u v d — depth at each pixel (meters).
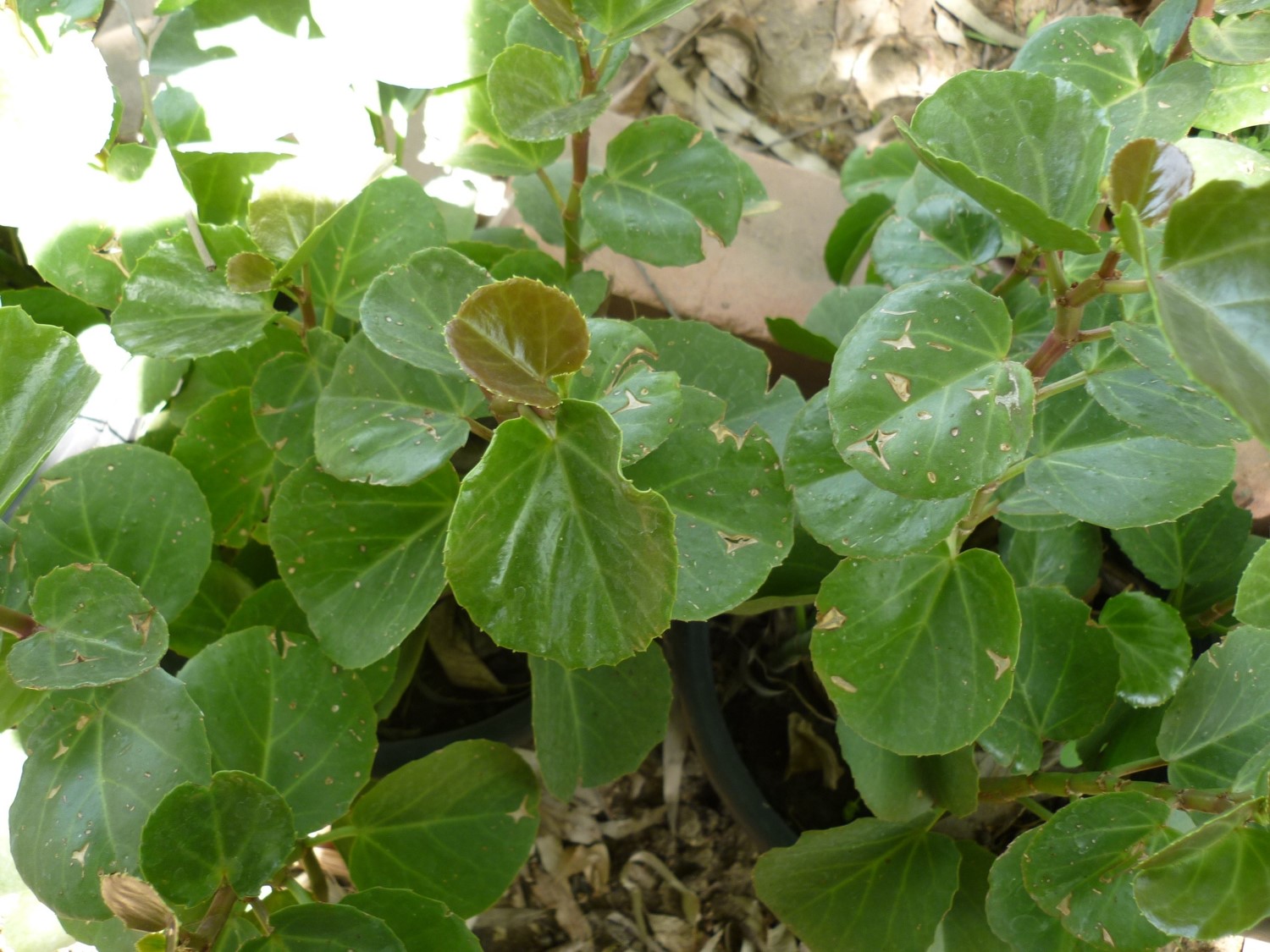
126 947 0.45
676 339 0.48
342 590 0.45
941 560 0.42
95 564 0.40
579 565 0.36
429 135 0.51
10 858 0.46
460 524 0.34
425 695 0.60
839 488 0.39
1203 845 0.36
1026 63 0.46
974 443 0.34
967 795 0.44
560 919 0.65
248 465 0.53
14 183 0.47
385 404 0.43
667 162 0.47
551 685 0.49
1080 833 0.40
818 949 0.49
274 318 0.47
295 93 0.52
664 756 0.69
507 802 0.49
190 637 0.53
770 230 0.74
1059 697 0.46
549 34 0.48
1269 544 0.38
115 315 0.43
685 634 0.58
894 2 0.88
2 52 0.46
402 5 0.47
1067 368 0.42
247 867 0.39
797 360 0.70
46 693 0.41
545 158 0.51
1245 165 0.43
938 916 0.47
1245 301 0.28
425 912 0.43
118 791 0.40
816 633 0.41
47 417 0.39
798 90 0.87
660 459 0.41
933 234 0.49
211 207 0.54
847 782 0.58
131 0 0.61
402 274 0.41
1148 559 0.54
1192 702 0.43
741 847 0.67
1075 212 0.35
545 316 0.32
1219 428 0.35
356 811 0.48
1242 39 0.42
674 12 0.42
